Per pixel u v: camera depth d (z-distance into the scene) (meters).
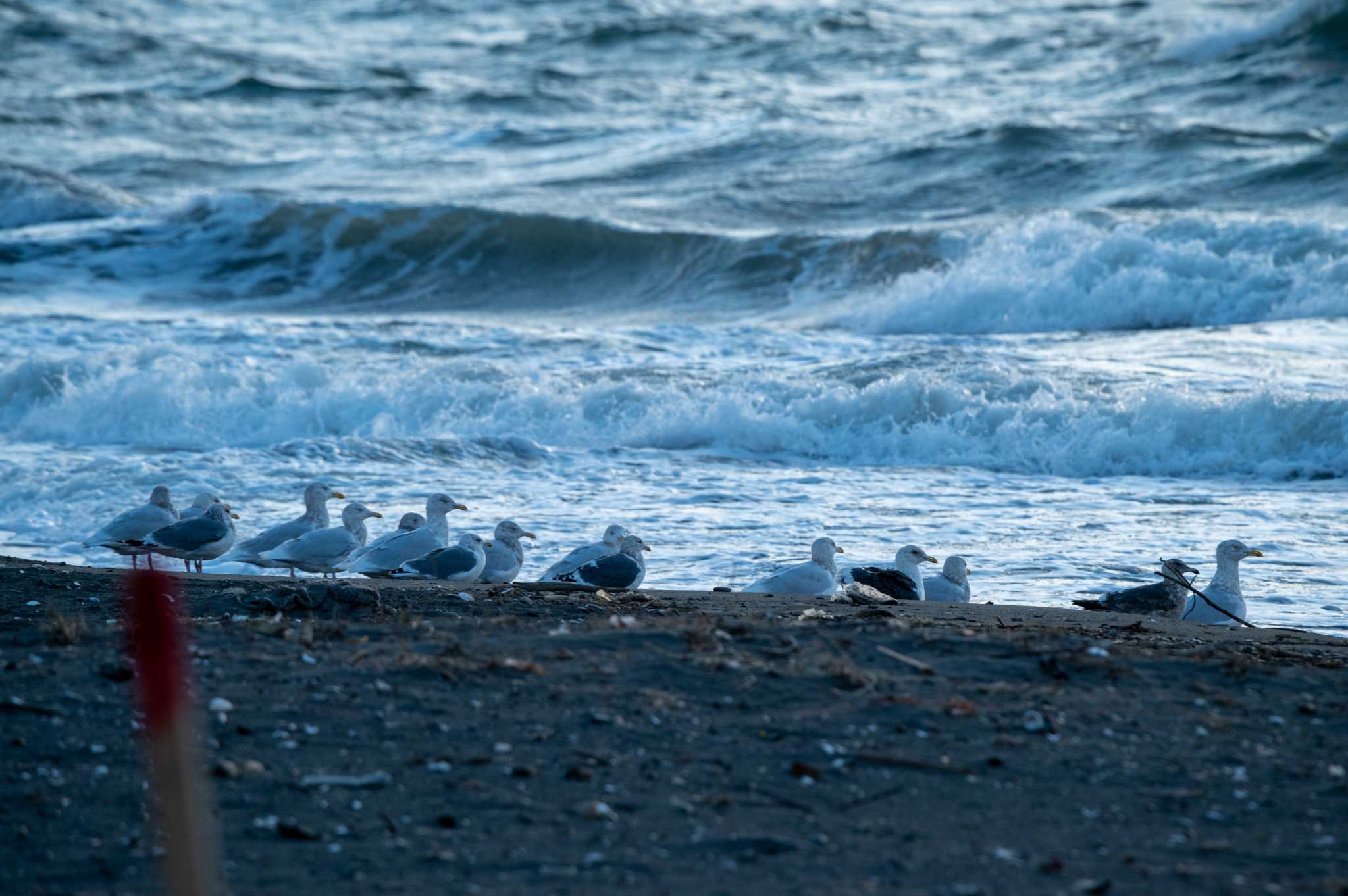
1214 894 15.95
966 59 198.88
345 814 18.14
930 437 73.12
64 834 17.39
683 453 73.06
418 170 164.12
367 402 79.25
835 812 18.48
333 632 26.92
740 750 20.62
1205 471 68.31
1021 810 18.64
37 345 92.94
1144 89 170.62
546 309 119.12
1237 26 181.75
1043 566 49.25
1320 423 69.44
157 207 143.75
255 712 21.78
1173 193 128.38
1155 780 19.83
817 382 79.56
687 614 31.89
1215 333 91.50
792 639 26.50
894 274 114.25
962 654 26.06
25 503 60.94
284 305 121.56
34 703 21.95
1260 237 103.81
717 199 140.62
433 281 127.69
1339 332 89.69
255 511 57.69
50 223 143.38
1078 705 23.17
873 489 64.62
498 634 27.16
